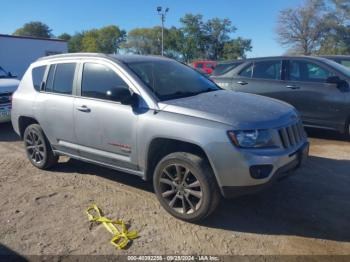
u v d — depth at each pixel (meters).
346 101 7.00
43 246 3.63
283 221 4.04
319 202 4.48
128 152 4.36
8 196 4.81
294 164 4.00
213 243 3.64
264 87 7.96
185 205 4.00
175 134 3.85
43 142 5.57
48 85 5.39
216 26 72.31
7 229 3.96
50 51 25.20
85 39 95.94
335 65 7.41
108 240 3.72
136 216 4.19
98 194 4.81
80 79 4.91
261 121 3.74
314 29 50.38
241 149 3.59
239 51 71.81
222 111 3.86
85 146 4.88
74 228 3.96
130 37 82.00
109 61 4.68
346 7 49.78
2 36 22.34
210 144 3.66
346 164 5.85
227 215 4.18
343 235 3.75
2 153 6.84
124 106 4.33
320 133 8.07
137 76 4.41
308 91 7.42
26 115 5.67
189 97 4.39
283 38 52.50
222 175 3.67
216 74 8.88
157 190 4.19
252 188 3.67
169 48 75.19
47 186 5.12
